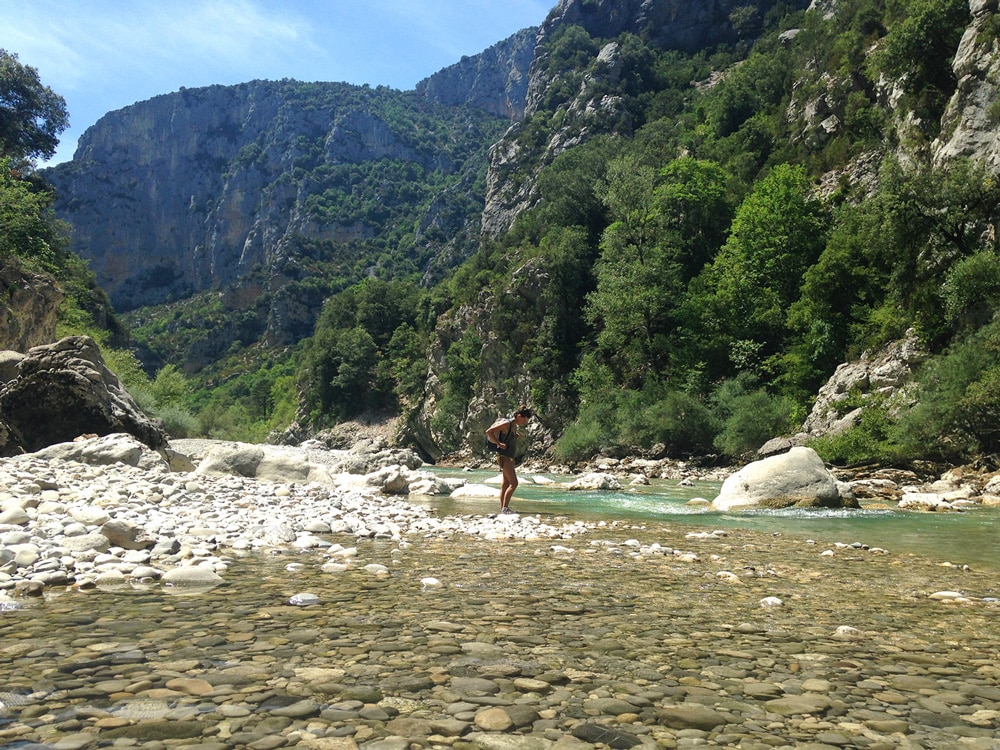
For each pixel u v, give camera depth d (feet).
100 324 223.71
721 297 149.48
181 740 8.80
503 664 12.44
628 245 177.58
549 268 196.75
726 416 127.03
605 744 9.09
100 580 19.17
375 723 9.57
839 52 187.32
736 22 354.95
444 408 213.87
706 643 14.21
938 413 74.49
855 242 119.24
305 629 14.49
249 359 498.69
